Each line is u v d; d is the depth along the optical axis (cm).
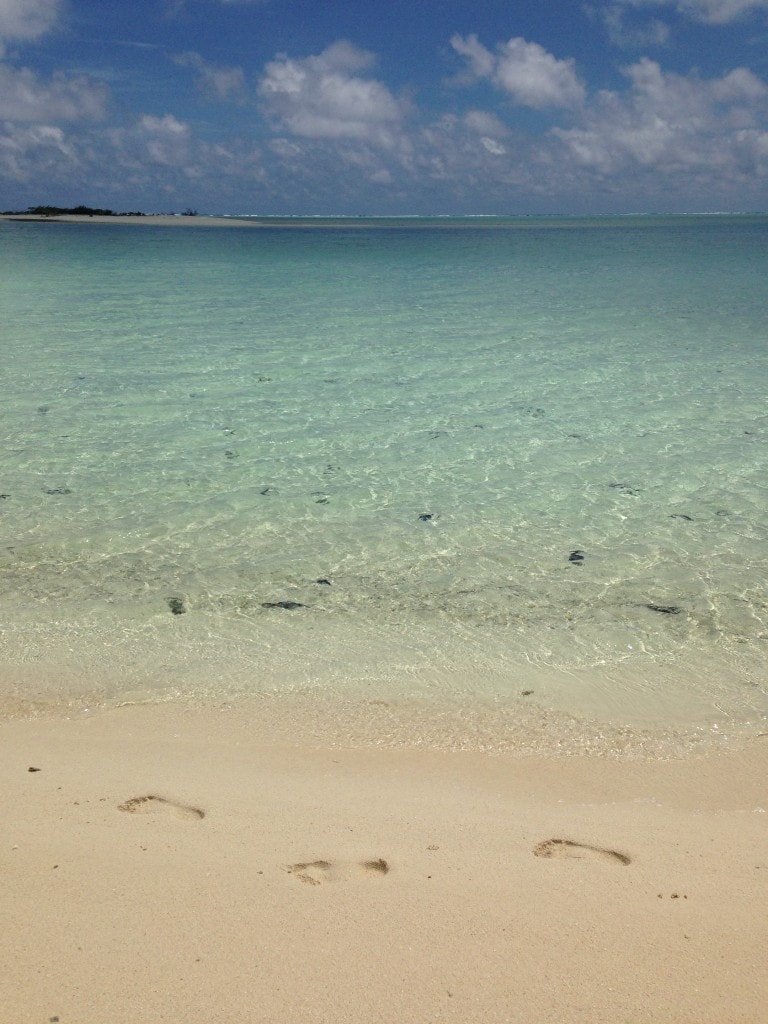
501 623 602
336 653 557
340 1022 249
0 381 1300
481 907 308
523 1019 254
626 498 838
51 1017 246
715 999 265
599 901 315
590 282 2862
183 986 261
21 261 3941
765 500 831
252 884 317
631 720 482
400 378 1350
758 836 370
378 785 407
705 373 1378
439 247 5525
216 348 1603
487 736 462
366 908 304
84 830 354
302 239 7019
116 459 942
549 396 1234
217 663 541
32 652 550
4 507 799
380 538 746
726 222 13275
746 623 602
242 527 766
